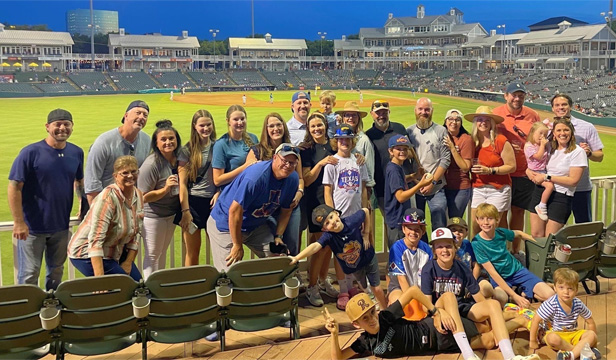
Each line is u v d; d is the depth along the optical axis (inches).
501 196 273.6
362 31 4899.1
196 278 189.6
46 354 179.0
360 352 189.2
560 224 270.7
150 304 186.7
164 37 4500.5
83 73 3577.8
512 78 3346.5
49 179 220.2
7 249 394.9
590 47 3400.6
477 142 273.9
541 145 271.7
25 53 3978.8
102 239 197.0
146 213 237.0
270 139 237.5
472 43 4281.5
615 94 2225.6
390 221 252.4
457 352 192.7
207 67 4948.3
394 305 190.7
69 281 175.3
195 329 191.6
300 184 241.1
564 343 189.8
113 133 235.0
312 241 263.4
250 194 210.7
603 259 242.4
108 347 181.5
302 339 202.8
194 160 239.8
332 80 4259.4
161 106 2014.0
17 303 171.5
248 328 197.3
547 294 223.9
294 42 4862.2
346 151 243.0
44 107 1937.7
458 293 203.3
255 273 196.5
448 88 3432.6
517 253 288.5
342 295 235.5
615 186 320.8
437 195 273.6
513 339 204.5
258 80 4072.3
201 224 248.4
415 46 4643.2
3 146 972.6
